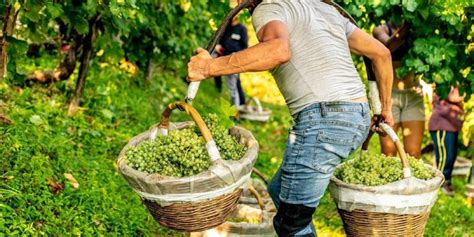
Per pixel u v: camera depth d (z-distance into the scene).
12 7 4.47
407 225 3.58
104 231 4.13
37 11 4.39
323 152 3.17
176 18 7.55
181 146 3.14
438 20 4.67
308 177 3.21
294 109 3.27
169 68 9.45
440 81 4.79
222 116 3.48
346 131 3.16
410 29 4.96
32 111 5.34
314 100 3.17
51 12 4.45
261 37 3.07
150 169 3.13
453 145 6.51
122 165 3.18
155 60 7.91
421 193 3.52
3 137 4.48
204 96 9.19
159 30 7.18
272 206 4.70
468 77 4.86
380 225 3.57
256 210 4.54
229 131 3.56
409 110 5.39
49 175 4.34
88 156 5.16
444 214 5.71
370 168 3.71
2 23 4.70
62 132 5.35
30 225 3.68
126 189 4.91
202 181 2.99
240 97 9.42
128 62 7.71
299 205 3.30
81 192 4.37
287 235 3.40
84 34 5.30
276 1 3.20
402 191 3.48
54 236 3.83
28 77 6.16
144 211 4.67
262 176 4.75
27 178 4.16
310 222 3.53
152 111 7.25
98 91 6.42
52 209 4.06
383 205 3.50
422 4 4.52
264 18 3.12
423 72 4.91
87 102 6.32
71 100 5.93
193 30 8.36
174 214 3.10
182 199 3.04
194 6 7.71
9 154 4.33
